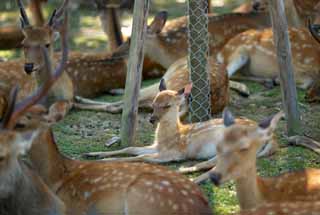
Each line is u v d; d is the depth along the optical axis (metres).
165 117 12.41
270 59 16.31
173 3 24.11
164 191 9.22
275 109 14.70
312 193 9.70
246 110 14.67
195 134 12.38
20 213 9.09
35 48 13.70
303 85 16.02
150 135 13.55
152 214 9.15
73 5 23.22
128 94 12.80
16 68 15.14
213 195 11.03
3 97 11.89
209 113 13.58
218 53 17.12
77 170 10.10
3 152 8.72
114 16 18.84
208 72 13.61
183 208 9.06
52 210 9.35
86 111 14.85
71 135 13.55
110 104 14.79
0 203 9.01
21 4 14.44
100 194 9.61
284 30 12.84
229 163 9.41
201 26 13.30
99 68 16.50
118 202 9.42
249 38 16.67
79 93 16.23
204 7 13.27
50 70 9.23
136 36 12.62
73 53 16.80
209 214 9.17
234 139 9.45
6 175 8.84
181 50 17.62
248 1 21.88
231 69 16.66
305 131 13.48
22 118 9.05
